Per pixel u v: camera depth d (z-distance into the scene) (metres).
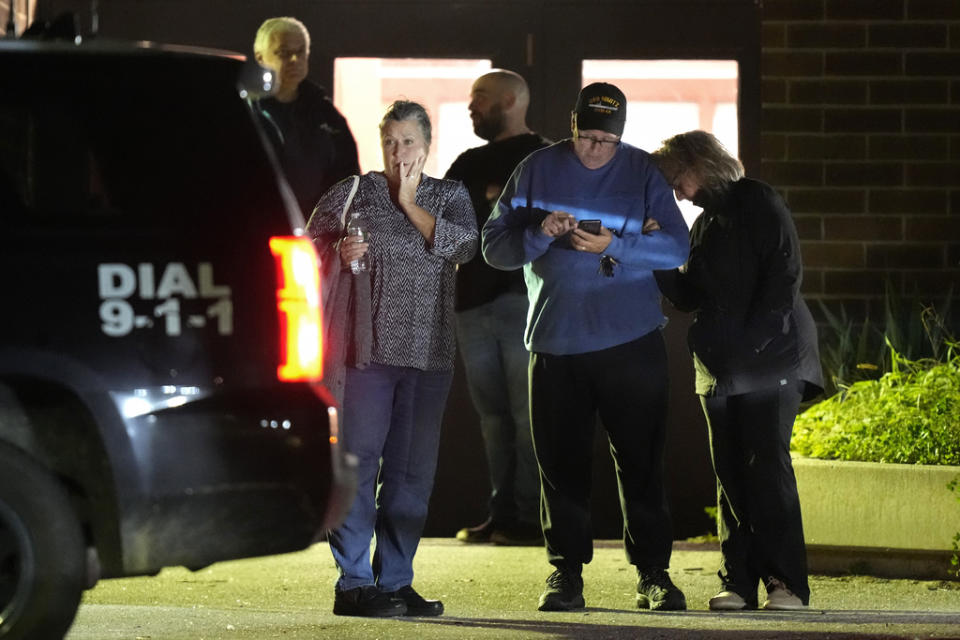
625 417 27.39
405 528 27.11
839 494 32.16
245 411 19.08
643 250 26.75
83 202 18.94
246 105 19.56
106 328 18.77
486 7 40.12
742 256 27.19
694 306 28.34
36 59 19.03
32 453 19.06
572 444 27.77
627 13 40.09
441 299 27.09
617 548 37.22
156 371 18.86
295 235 19.48
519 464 36.38
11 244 18.69
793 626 25.30
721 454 28.02
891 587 30.84
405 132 26.55
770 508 27.48
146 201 19.03
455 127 40.25
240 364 19.12
